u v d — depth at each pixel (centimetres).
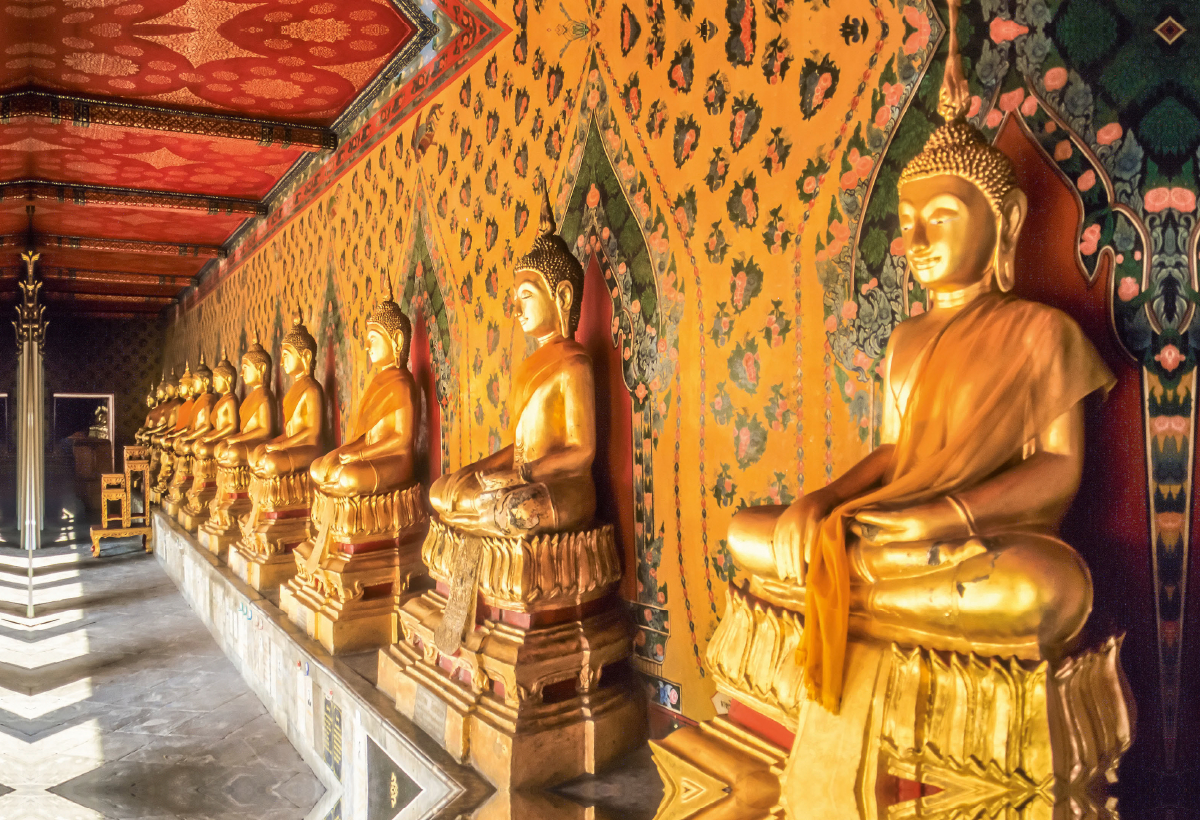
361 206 741
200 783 520
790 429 324
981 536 201
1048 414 212
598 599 396
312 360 774
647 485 395
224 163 884
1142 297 229
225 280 1351
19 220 1143
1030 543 196
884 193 290
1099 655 204
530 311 401
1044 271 246
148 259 1443
